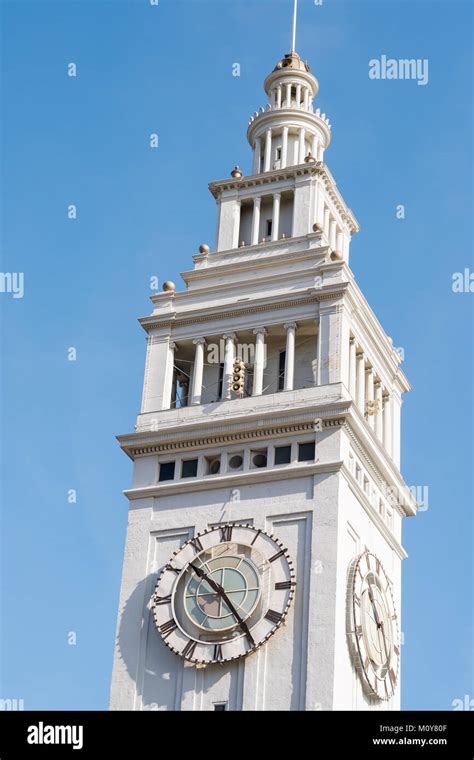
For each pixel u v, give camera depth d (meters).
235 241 83.38
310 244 80.50
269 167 86.88
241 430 73.62
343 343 75.12
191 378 78.25
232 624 68.25
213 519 72.06
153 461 75.38
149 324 79.94
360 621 69.00
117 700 68.56
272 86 91.94
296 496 70.94
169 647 68.62
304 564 69.00
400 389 83.88
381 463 75.81
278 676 66.56
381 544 75.44
